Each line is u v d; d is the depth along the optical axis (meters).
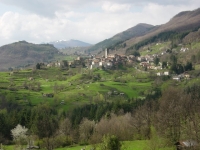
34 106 159.50
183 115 64.31
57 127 106.44
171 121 63.50
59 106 166.12
